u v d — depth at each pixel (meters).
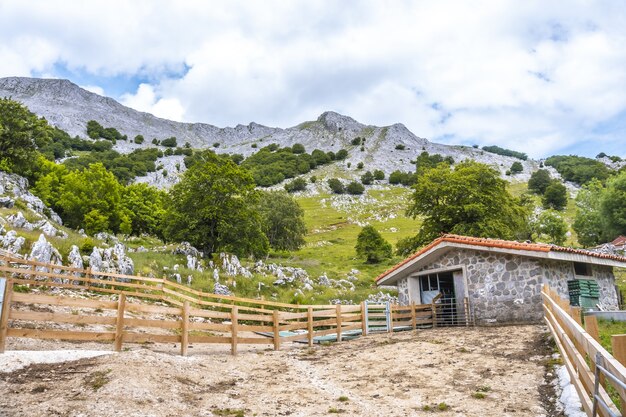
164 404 7.14
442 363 10.70
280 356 12.43
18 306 14.45
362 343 14.77
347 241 83.44
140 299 21.47
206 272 31.91
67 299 9.37
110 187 51.12
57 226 31.48
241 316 12.77
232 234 40.28
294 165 170.50
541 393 7.91
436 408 7.42
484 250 18.11
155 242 55.84
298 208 75.38
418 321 19.00
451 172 35.75
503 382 8.79
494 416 6.88
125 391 7.24
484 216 32.84
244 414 7.15
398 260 63.22
